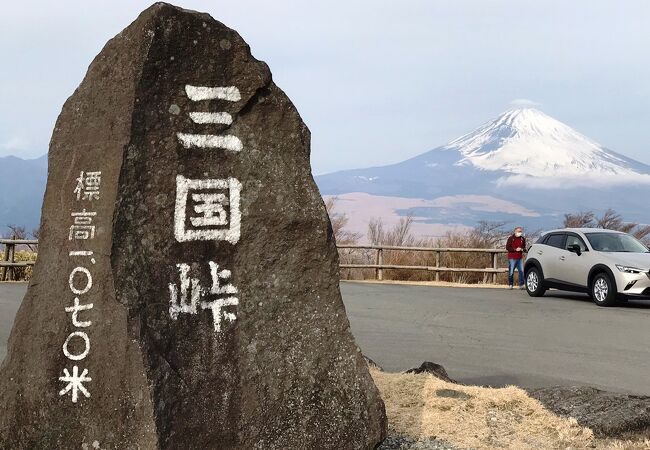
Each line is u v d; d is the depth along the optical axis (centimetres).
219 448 516
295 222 556
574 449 627
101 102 518
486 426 680
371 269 2473
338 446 552
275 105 555
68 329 500
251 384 533
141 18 514
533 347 1159
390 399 741
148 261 504
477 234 2672
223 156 538
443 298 1841
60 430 495
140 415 480
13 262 2064
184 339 511
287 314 551
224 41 537
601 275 1733
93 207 503
